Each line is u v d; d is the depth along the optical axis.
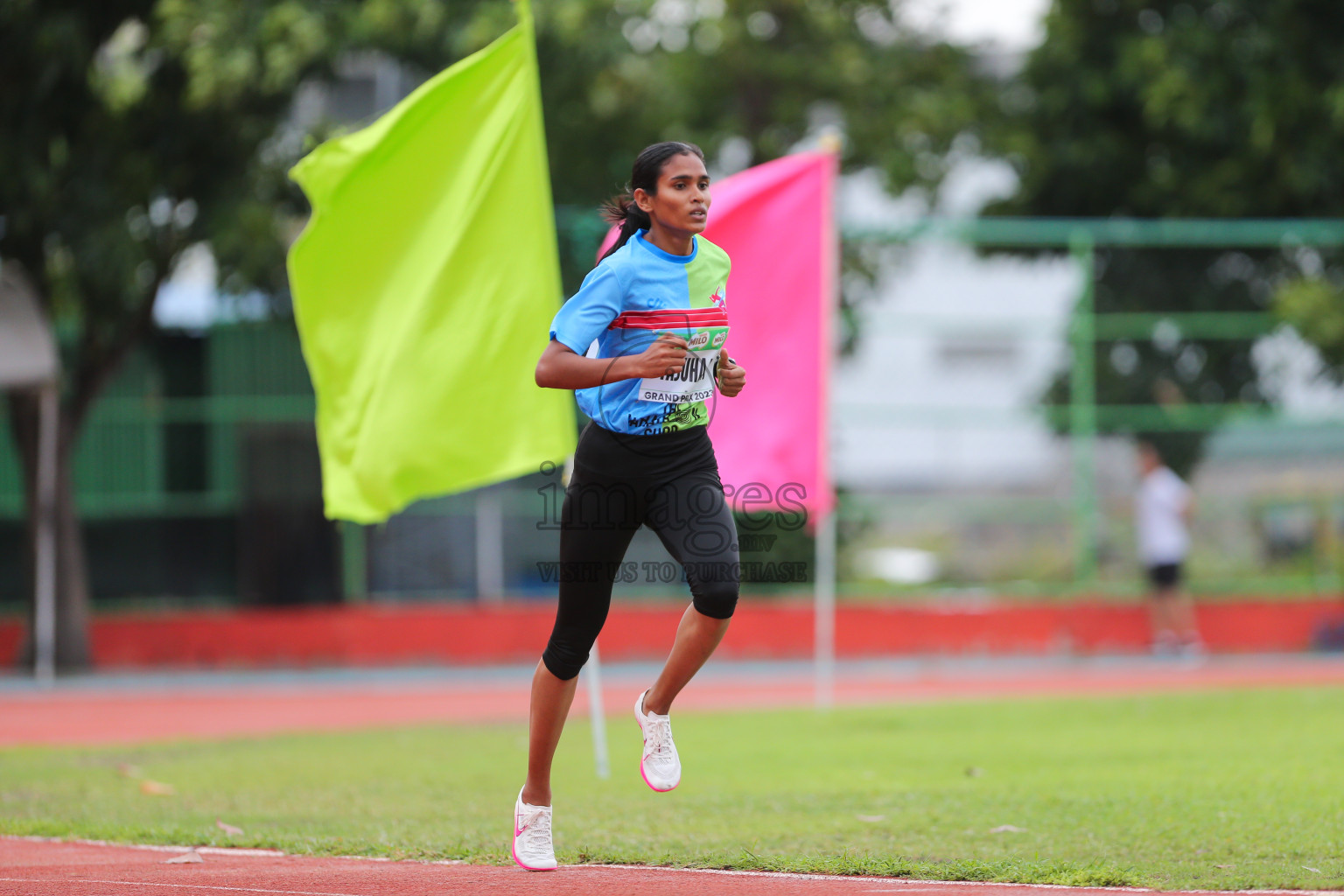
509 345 19.45
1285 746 21.09
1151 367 39.56
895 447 38.97
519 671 40.03
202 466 41.56
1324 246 39.66
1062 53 47.94
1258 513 40.25
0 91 37.12
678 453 11.79
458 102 19.58
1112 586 40.44
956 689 34.72
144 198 38.59
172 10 37.00
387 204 19.41
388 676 39.31
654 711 12.15
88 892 11.79
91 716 31.67
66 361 41.56
